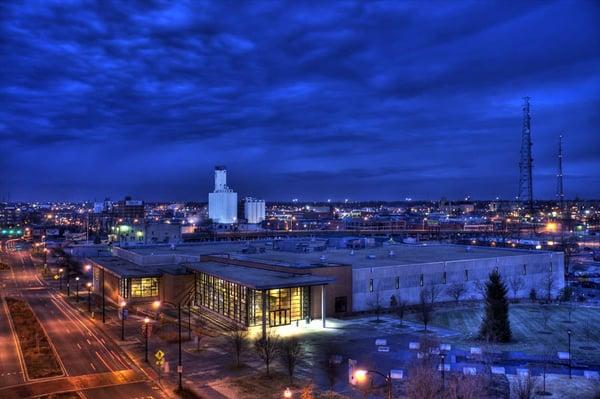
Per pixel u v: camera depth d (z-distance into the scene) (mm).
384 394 60219
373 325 95500
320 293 100812
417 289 114000
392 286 110562
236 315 99750
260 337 83688
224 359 76438
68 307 125188
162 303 124562
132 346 85250
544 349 79500
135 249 165000
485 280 123625
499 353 76938
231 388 64188
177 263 139875
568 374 66875
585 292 150625
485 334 84812
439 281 117312
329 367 66938
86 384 66438
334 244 164875
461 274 120562
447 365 68500
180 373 63625
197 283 121625
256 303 95062
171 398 61344
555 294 134375
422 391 54156
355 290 105875
